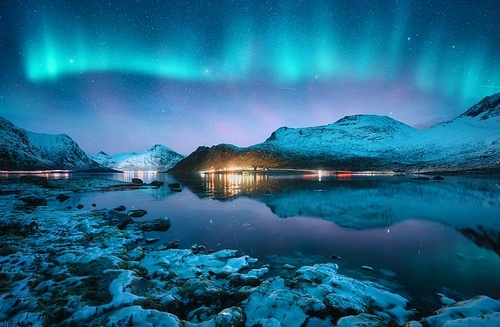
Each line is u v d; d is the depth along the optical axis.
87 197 25.67
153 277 7.25
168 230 13.01
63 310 4.90
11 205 17.34
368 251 9.33
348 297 5.57
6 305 4.98
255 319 4.95
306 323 4.86
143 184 40.41
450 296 6.12
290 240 10.90
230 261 8.48
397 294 6.16
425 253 9.01
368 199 21.08
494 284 6.70
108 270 6.64
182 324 4.61
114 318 4.61
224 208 18.73
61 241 9.90
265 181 43.53
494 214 14.90
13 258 7.61
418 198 21.30
